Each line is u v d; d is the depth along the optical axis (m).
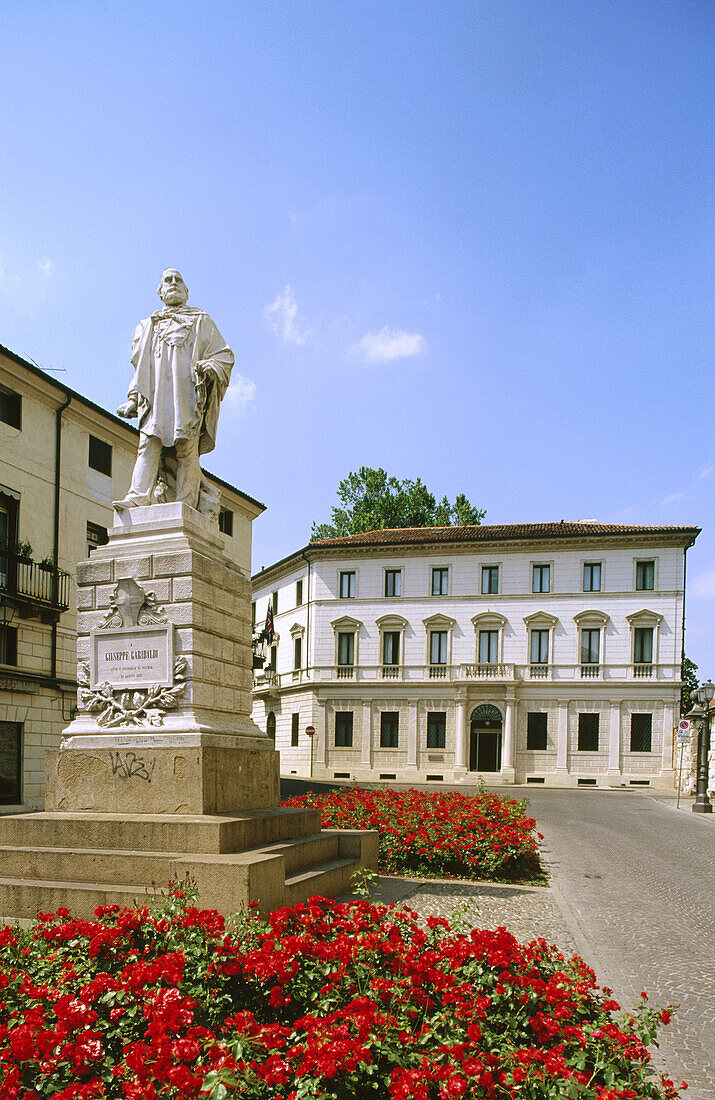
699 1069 4.96
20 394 23.06
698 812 26.19
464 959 4.46
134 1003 4.02
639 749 39.88
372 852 9.61
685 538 40.88
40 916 5.54
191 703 7.85
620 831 19.42
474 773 41.50
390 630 44.12
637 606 41.06
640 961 7.40
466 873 11.52
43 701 22.91
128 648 8.20
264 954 4.29
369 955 4.46
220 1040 3.68
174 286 9.61
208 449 9.73
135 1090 3.16
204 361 9.27
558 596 42.09
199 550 8.59
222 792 7.62
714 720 32.22
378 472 61.31
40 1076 3.46
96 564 8.55
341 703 44.00
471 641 42.88
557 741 40.59
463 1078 3.23
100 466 26.44
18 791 21.86
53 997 4.05
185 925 4.88
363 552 45.16
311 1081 3.21
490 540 43.06
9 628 22.30
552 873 12.36
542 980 4.29
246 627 9.14
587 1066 3.67
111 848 6.89
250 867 6.00
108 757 7.67
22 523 22.81
